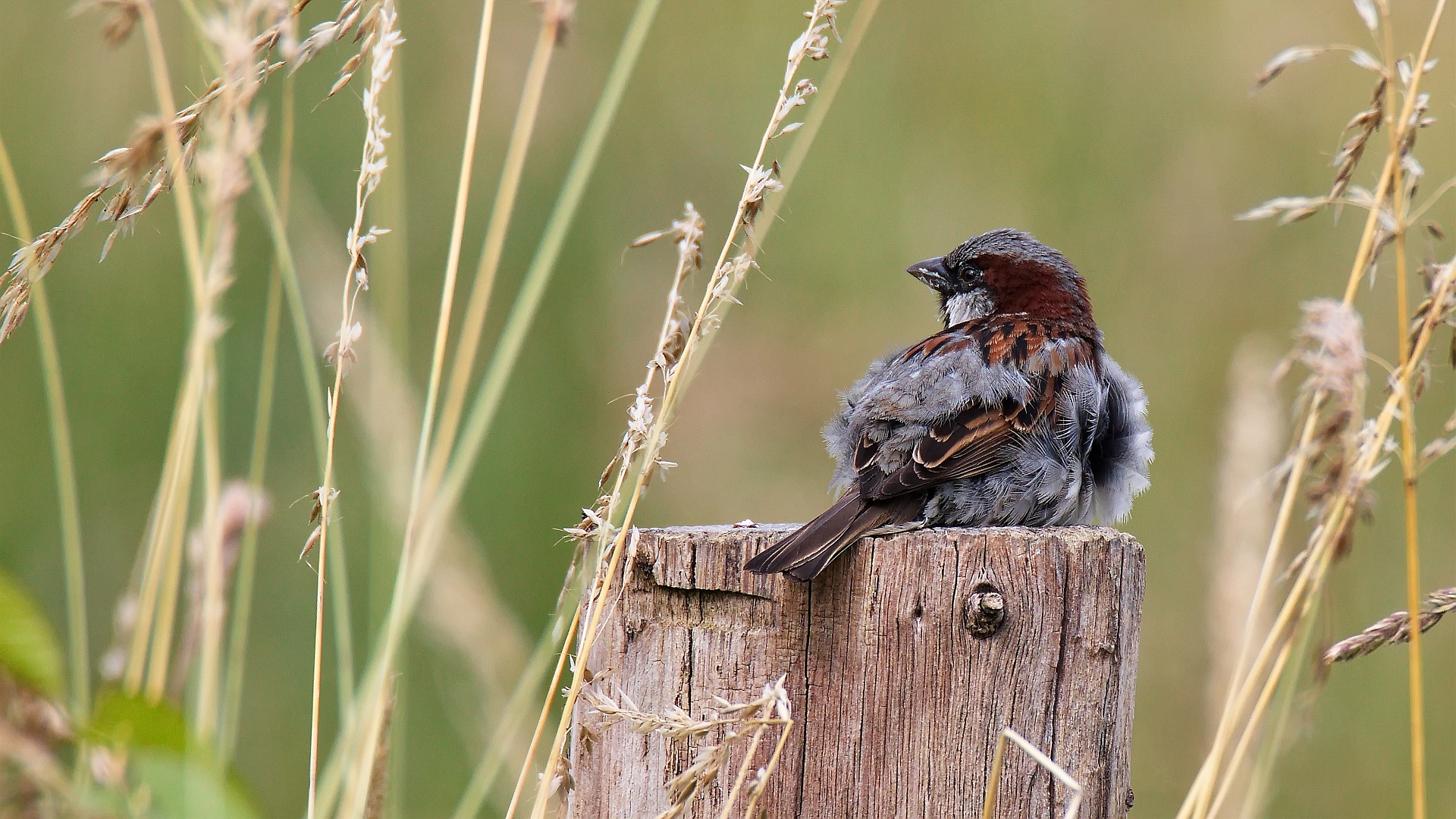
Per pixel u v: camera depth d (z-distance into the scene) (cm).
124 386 979
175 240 1005
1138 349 1334
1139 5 1427
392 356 575
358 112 1040
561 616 502
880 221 1371
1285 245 1358
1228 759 723
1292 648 523
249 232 1020
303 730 948
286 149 571
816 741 503
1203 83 1420
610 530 501
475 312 520
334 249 791
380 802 482
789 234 1372
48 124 1059
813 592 507
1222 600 745
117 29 476
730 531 547
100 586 920
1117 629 498
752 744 443
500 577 1027
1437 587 1145
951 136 1408
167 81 481
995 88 1409
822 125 1389
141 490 965
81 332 983
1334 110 1395
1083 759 491
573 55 1293
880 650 499
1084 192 1392
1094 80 1422
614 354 1237
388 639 481
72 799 316
